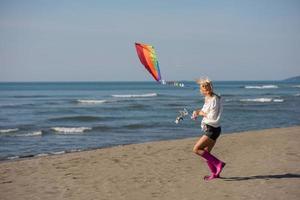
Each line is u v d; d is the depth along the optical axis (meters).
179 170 9.54
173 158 11.33
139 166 10.22
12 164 11.20
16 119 35.91
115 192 7.64
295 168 9.13
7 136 24.47
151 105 52.91
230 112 40.84
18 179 9.13
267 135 16.66
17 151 18.66
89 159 11.58
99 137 23.72
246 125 29.70
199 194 7.24
